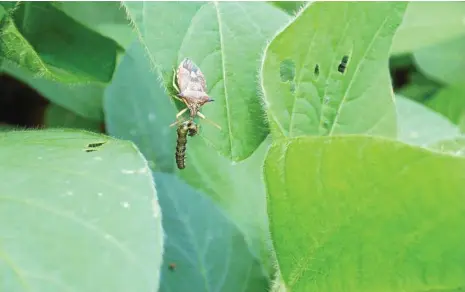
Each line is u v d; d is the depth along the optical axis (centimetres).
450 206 18
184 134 24
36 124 31
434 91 32
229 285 23
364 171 18
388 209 18
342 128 22
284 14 23
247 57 22
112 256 17
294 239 20
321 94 21
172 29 21
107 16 27
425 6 32
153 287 16
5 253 16
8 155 18
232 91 22
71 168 18
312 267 20
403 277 19
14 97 31
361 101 22
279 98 21
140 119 27
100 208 17
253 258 24
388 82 22
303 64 21
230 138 22
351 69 22
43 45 25
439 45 32
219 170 26
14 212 17
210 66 22
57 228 17
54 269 16
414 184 18
